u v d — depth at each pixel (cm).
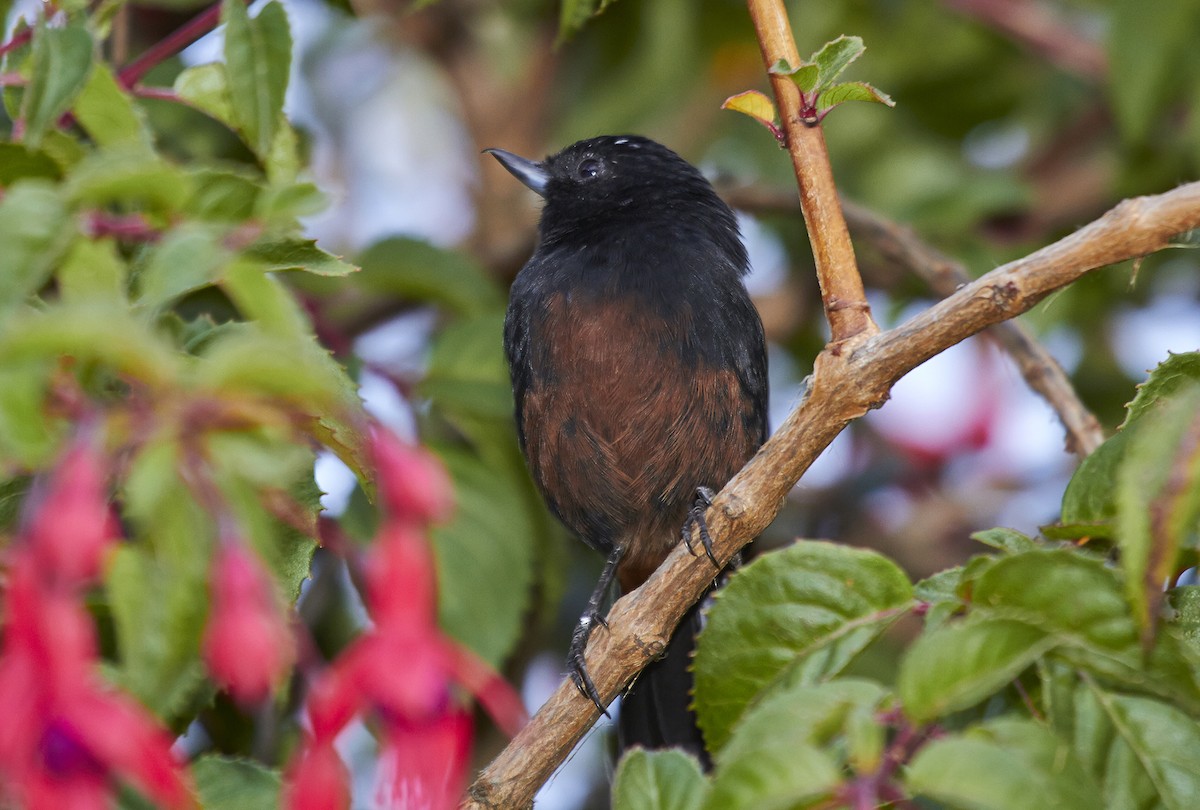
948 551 1309
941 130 1355
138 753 352
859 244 1230
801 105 595
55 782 362
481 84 1391
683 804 518
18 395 368
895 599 572
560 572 1055
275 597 371
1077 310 1284
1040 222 1285
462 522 873
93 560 333
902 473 1359
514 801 644
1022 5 1268
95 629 593
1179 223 516
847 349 586
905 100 1334
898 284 1273
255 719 888
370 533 817
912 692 469
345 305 1113
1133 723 563
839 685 466
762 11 606
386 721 399
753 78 1380
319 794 371
